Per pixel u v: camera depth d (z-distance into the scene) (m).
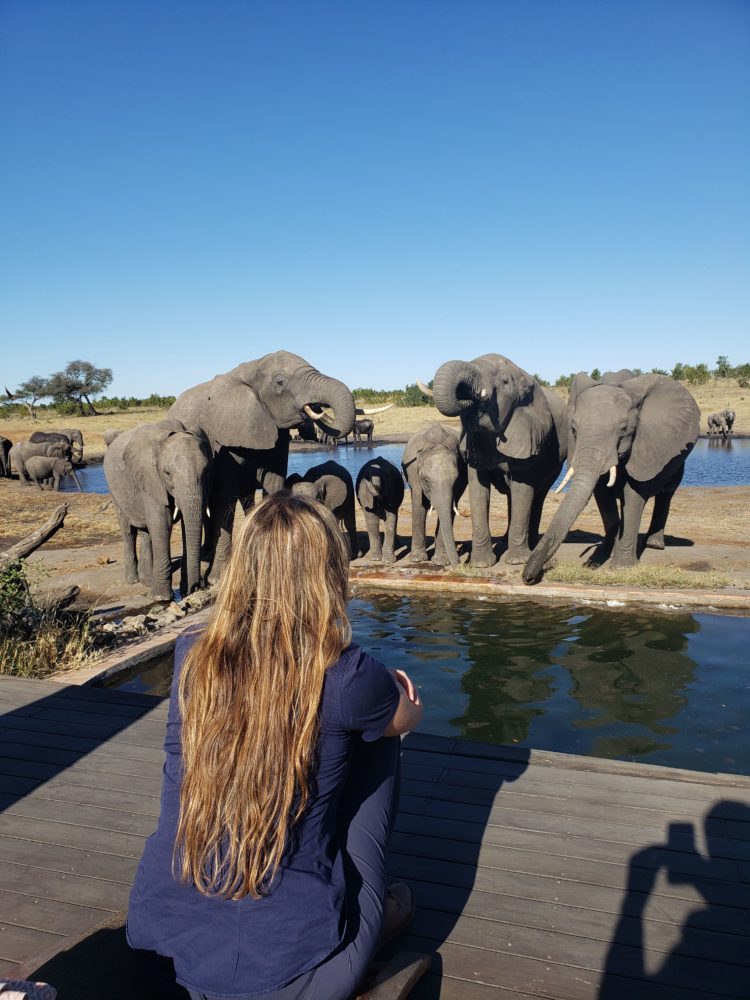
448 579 10.09
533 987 2.57
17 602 7.54
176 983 1.85
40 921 2.96
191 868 1.79
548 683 6.49
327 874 1.92
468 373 9.48
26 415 82.88
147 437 10.34
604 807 3.72
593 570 10.41
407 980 2.24
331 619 1.88
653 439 9.99
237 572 1.89
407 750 4.37
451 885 3.13
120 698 5.37
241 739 1.77
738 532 13.63
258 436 11.48
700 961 2.68
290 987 1.82
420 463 11.30
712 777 4.00
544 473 11.62
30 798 3.94
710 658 7.02
